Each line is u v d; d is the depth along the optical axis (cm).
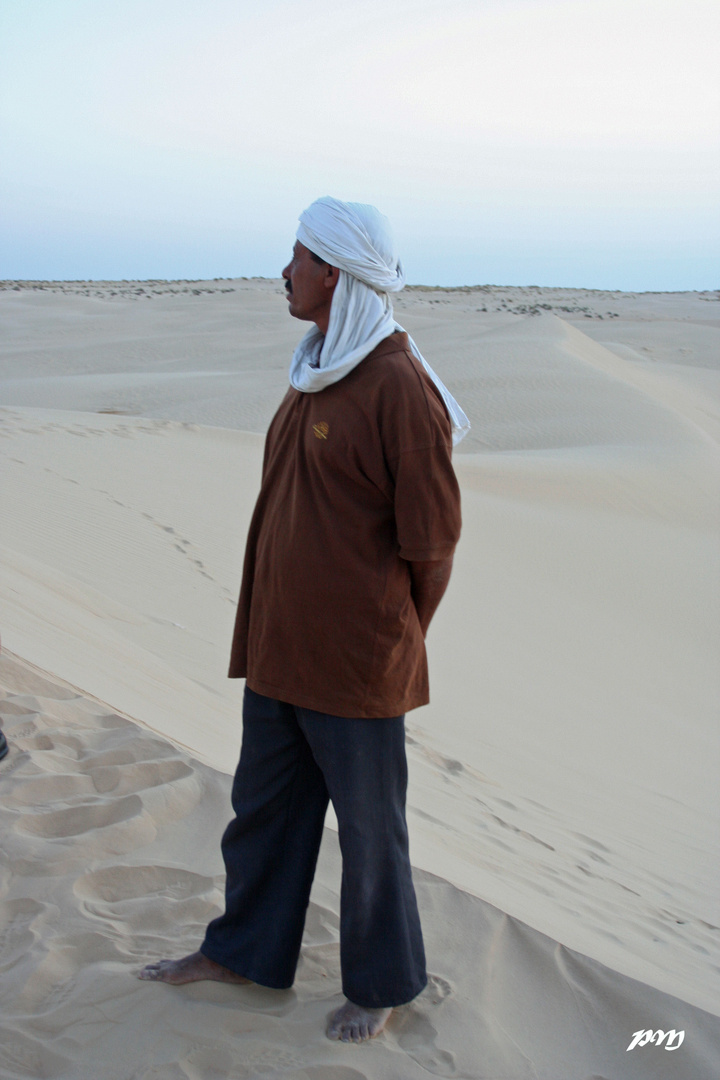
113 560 961
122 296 10531
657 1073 205
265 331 6359
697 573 1616
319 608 194
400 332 195
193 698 538
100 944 228
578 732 791
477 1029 211
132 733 341
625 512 1984
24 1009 205
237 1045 199
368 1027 205
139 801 290
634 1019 221
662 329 7875
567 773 662
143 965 222
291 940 215
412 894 213
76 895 245
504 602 1241
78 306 8025
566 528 1739
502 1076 199
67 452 1570
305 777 215
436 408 187
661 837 572
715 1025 218
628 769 721
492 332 4659
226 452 1858
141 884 257
